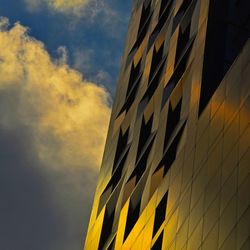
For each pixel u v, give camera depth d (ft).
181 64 254.68
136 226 233.76
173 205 206.59
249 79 180.55
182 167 208.64
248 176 163.94
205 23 238.89
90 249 281.13
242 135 174.70
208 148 193.06
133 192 251.19
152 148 253.85
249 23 238.07
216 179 180.96
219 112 193.77
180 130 228.43
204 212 181.57
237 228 160.35
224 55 229.04
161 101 260.62
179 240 192.75
